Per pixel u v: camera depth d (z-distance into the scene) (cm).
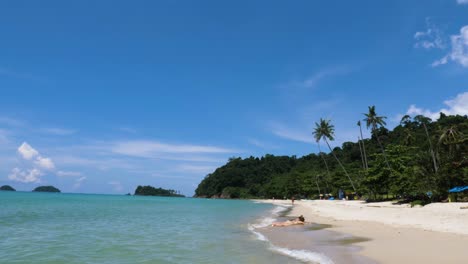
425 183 4228
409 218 2783
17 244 1761
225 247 1723
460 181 4166
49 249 1634
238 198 18950
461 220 2373
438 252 1400
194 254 1534
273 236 2136
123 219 3456
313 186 10912
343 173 9262
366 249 1542
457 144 4581
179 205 7969
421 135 9050
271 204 9856
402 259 1295
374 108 6938
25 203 6375
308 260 1377
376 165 5869
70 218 3400
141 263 1348
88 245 1764
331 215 3869
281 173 19450
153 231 2431
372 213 3531
